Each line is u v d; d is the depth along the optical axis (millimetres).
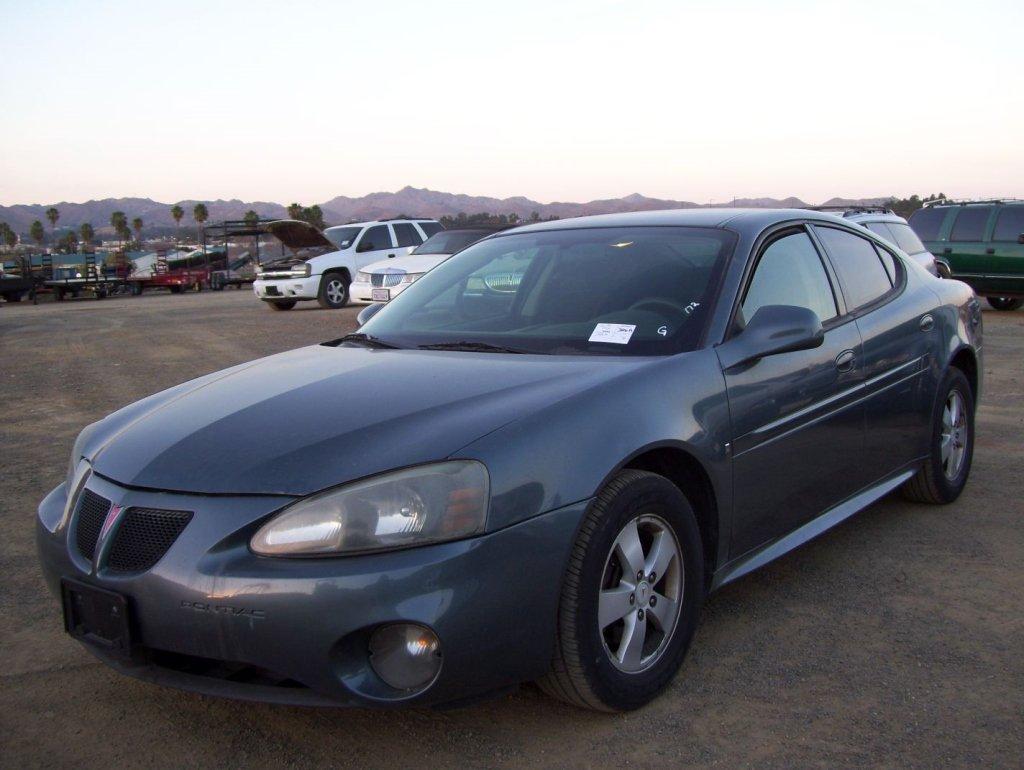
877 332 3908
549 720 2699
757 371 3162
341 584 2246
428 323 3645
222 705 2836
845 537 4238
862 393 3762
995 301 16297
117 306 24344
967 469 4789
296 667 2287
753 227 3557
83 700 2885
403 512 2307
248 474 2436
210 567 2320
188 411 2922
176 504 2441
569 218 4238
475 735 2627
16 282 28797
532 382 2781
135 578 2408
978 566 3828
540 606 2426
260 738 2643
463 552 2305
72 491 2785
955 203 15898
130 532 2484
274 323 16062
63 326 17266
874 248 4324
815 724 2633
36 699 2895
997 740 2520
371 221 20625
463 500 2336
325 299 19188
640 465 2842
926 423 4332
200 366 10570
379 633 2318
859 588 3627
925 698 2760
